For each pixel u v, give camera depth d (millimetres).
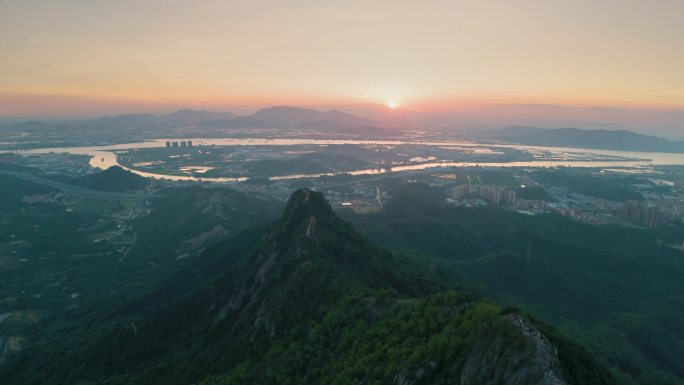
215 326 111000
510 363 40312
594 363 42250
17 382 121062
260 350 84812
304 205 149250
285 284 100688
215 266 172000
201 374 87250
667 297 196875
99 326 148500
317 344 73688
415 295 109500
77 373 115562
